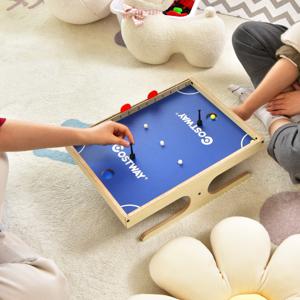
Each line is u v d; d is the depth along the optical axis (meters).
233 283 1.05
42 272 1.00
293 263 1.05
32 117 1.49
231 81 1.55
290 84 1.33
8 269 0.98
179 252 1.08
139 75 1.59
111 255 1.18
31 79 1.60
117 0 1.62
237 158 1.19
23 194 1.30
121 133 1.19
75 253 1.18
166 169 1.18
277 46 1.39
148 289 1.12
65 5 1.68
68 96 1.54
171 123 1.27
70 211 1.26
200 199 1.23
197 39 1.50
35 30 1.78
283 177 1.30
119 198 1.12
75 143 1.11
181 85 1.35
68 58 1.67
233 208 1.25
